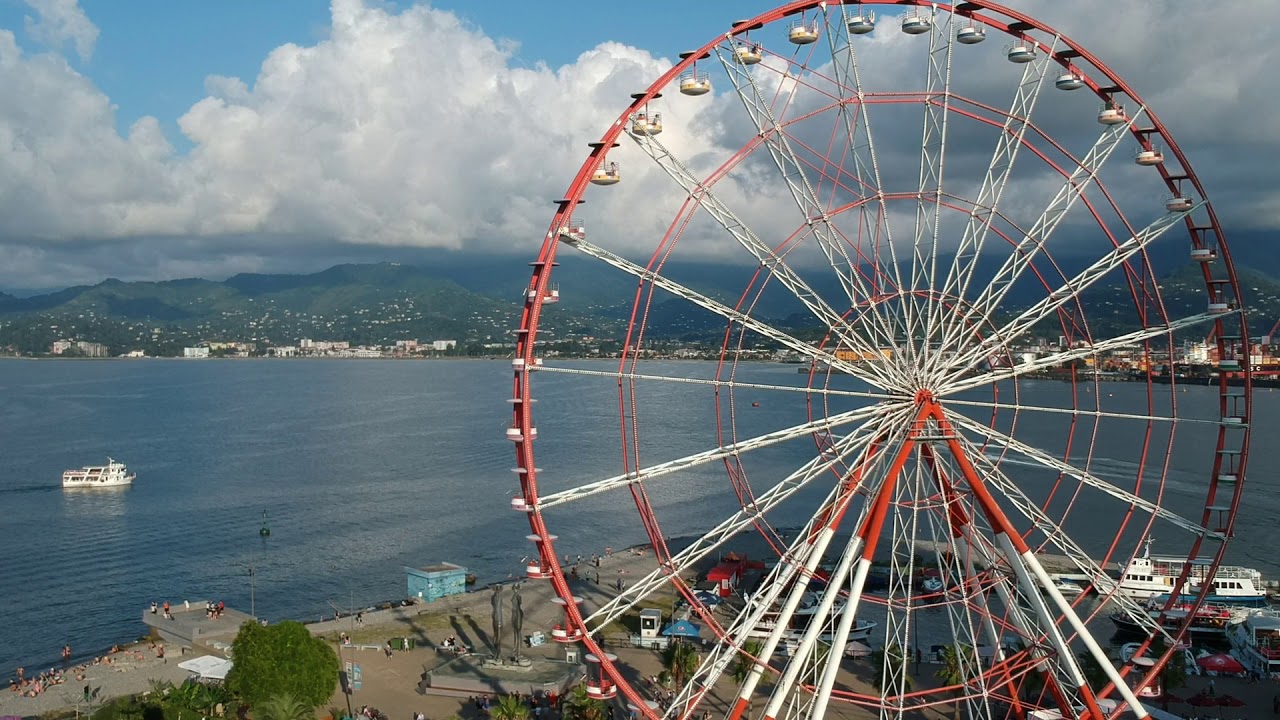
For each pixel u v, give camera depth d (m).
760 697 102.31
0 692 110.75
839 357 82.69
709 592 141.12
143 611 148.62
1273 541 182.25
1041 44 80.56
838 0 77.75
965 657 95.81
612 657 74.81
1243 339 80.69
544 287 74.00
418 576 150.50
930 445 77.38
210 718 99.62
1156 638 101.81
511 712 91.50
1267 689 104.69
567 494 74.38
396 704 104.38
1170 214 80.81
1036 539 182.25
